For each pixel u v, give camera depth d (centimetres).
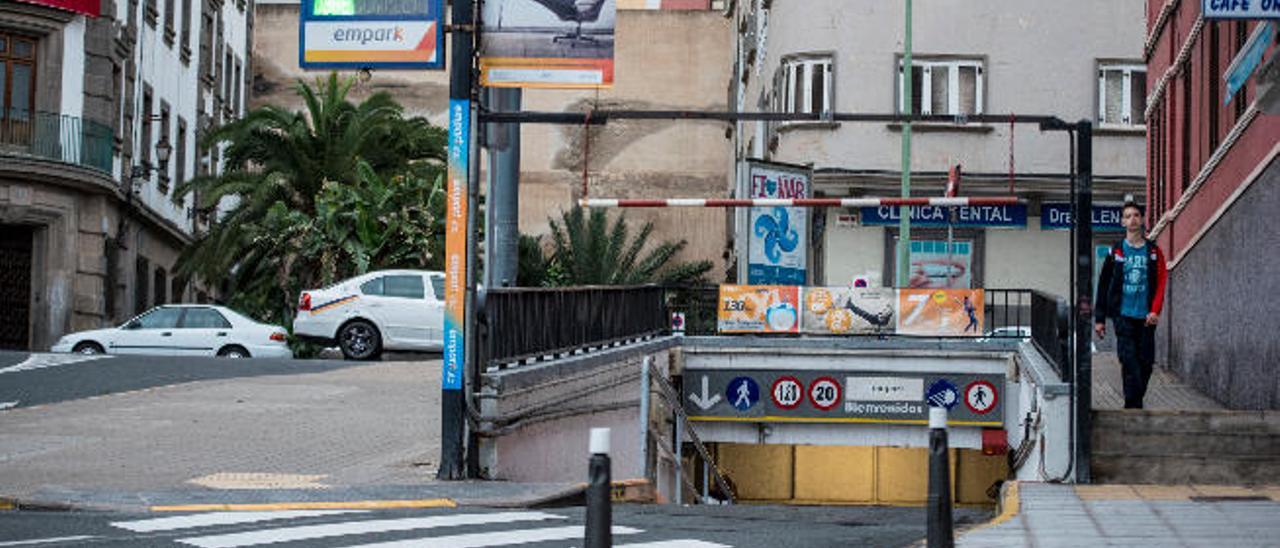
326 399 2600
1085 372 1822
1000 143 4072
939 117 1831
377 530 1328
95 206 4684
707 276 6388
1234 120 2150
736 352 3014
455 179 1834
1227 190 2177
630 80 6675
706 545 1264
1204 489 1706
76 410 2434
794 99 4134
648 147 6625
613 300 2595
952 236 4072
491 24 1830
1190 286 2447
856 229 4103
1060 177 4031
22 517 1396
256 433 2175
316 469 1864
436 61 1806
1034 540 1283
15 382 2834
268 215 4762
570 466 2230
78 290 4638
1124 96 4109
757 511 1675
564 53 1833
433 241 4769
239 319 3859
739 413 3031
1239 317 2094
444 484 1764
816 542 1300
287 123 4975
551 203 6606
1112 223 4138
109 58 4734
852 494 3872
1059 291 4084
